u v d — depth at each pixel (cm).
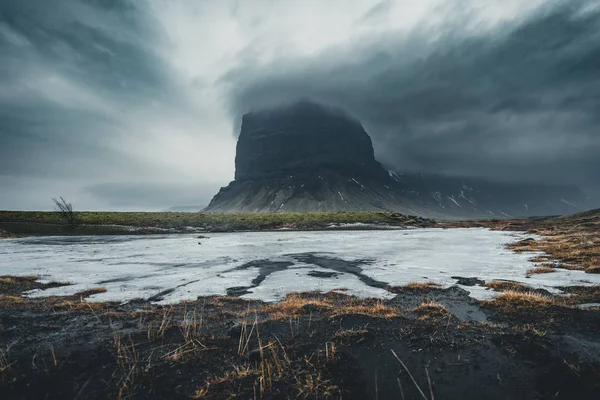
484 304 988
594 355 588
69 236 5191
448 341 677
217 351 648
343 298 1141
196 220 7200
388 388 518
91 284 1433
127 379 519
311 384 520
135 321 864
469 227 8194
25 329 791
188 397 494
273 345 664
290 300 1073
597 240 2423
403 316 860
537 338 668
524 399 482
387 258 2216
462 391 506
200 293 1251
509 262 1869
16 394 500
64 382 534
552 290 1138
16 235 5056
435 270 1688
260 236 4959
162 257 2386
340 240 3997
